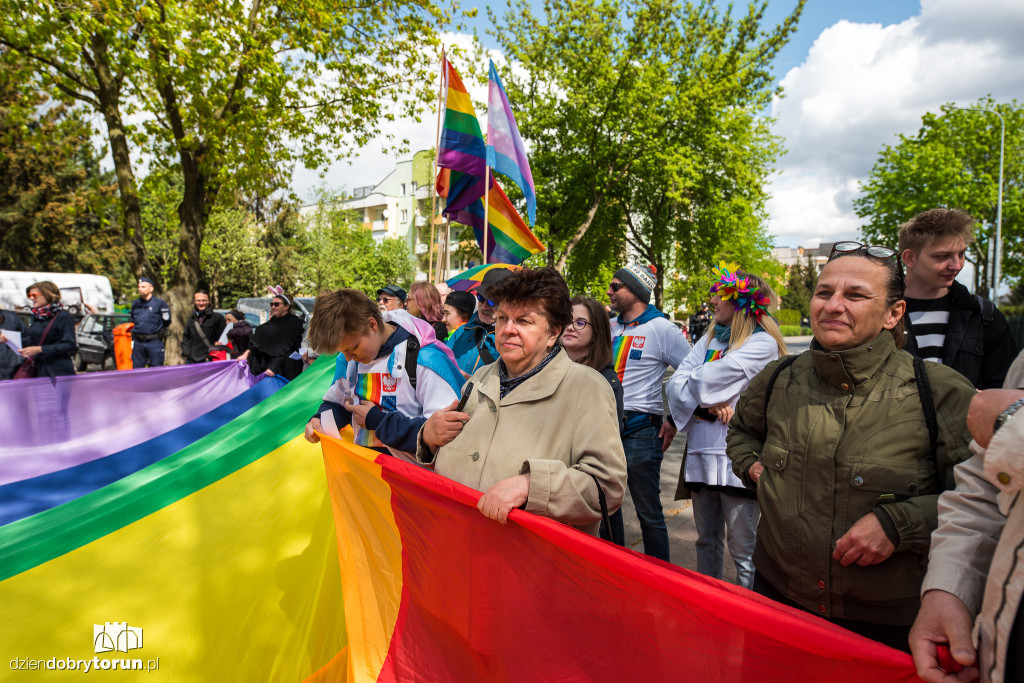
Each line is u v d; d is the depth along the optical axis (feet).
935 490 5.34
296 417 9.95
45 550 7.69
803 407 5.93
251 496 8.74
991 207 89.30
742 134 66.18
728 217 72.69
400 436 7.95
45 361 24.32
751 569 10.21
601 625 5.20
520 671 5.69
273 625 7.99
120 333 39.06
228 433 9.52
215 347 33.17
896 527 5.01
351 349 8.84
